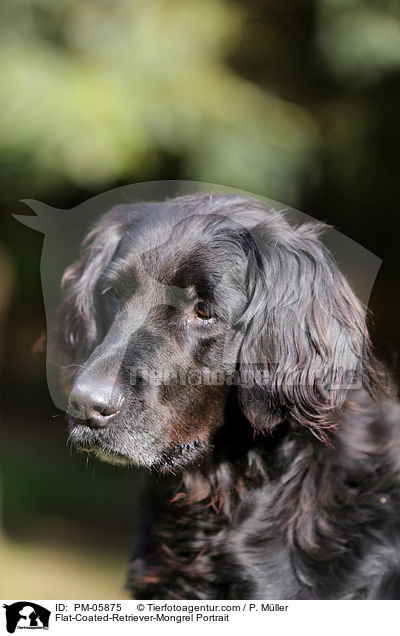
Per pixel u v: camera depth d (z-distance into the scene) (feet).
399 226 24.53
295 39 23.54
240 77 22.50
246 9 22.90
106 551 24.81
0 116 18.81
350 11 22.12
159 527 10.78
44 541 25.77
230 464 10.25
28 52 19.70
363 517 9.83
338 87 23.76
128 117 19.06
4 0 20.25
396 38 22.04
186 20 21.35
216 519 10.37
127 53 20.24
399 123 23.08
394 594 9.60
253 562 9.96
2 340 26.50
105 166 18.86
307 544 9.81
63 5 20.39
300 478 10.02
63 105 18.65
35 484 31.24
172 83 20.34
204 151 20.12
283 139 21.54
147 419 9.58
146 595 10.76
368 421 10.39
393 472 10.07
